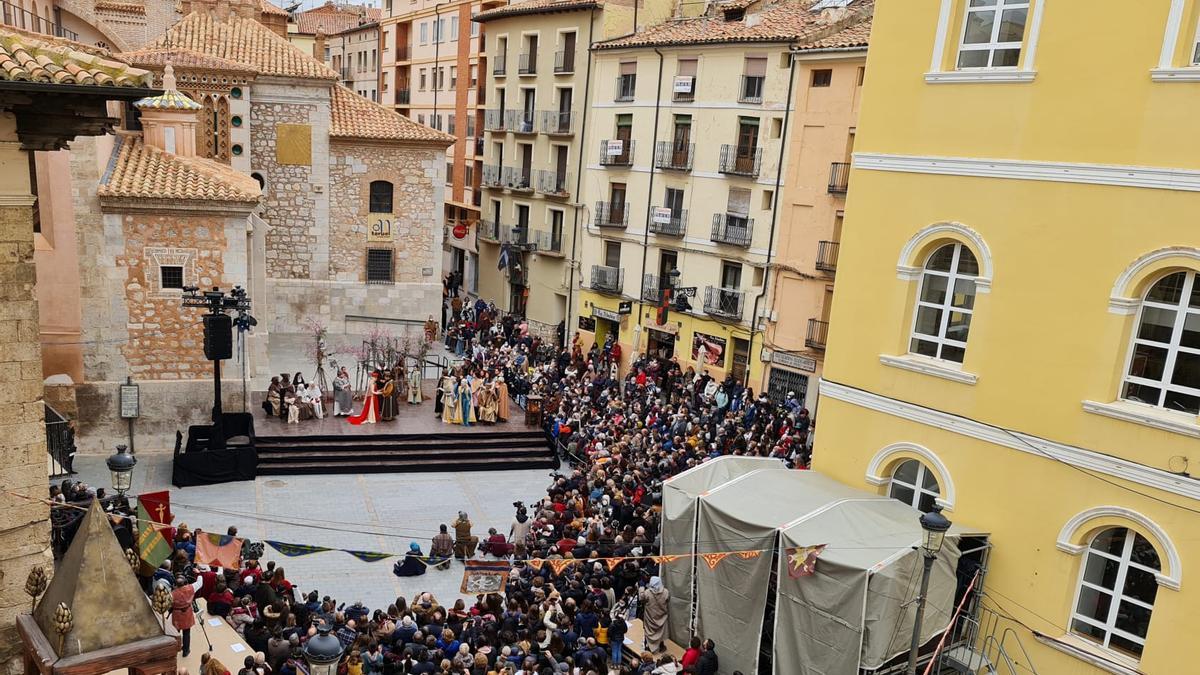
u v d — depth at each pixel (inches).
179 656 543.5
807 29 1320.1
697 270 1476.4
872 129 632.4
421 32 2581.2
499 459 1092.5
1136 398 522.0
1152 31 493.4
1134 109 502.6
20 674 440.8
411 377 1230.3
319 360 1208.8
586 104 1753.2
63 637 304.7
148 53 1330.0
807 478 660.1
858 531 569.3
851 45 1197.1
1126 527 515.8
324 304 1573.6
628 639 674.2
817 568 554.3
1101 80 514.9
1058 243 538.6
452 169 2427.4
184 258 991.0
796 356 1305.4
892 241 625.0
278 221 1514.5
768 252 1355.8
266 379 1219.9
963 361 591.8
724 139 1416.1
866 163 636.1
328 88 1476.4
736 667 622.8
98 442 987.9
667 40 1486.2
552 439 1122.0
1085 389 531.5
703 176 1457.9
